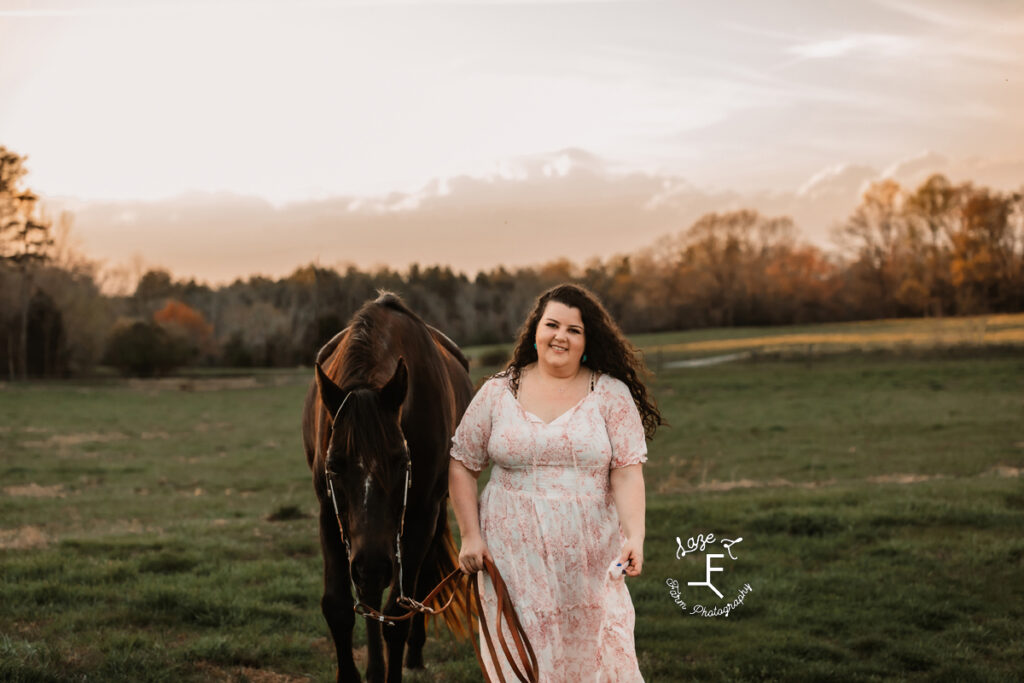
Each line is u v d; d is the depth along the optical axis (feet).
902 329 193.57
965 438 58.85
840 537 27.45
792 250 256.11
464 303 230.27
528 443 9.98
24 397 121.60
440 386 15.62
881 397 88.22
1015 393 86.99
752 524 29.73
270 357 206.59
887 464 49.70
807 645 17.44
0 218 168.55
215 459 61.72
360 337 14.17
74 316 172.04
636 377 10.64
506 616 9.75
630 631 9.67
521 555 9.92
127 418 94.73
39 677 14.40
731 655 17.17
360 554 11.19
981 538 26.63
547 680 9.63
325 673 16.10
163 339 167.94
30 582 21.57
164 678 15.14
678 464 52.95
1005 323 187.21
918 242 232.32
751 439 63.31
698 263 259.39
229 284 278.26
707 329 245.04
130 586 21.89
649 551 26.68
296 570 24.18
